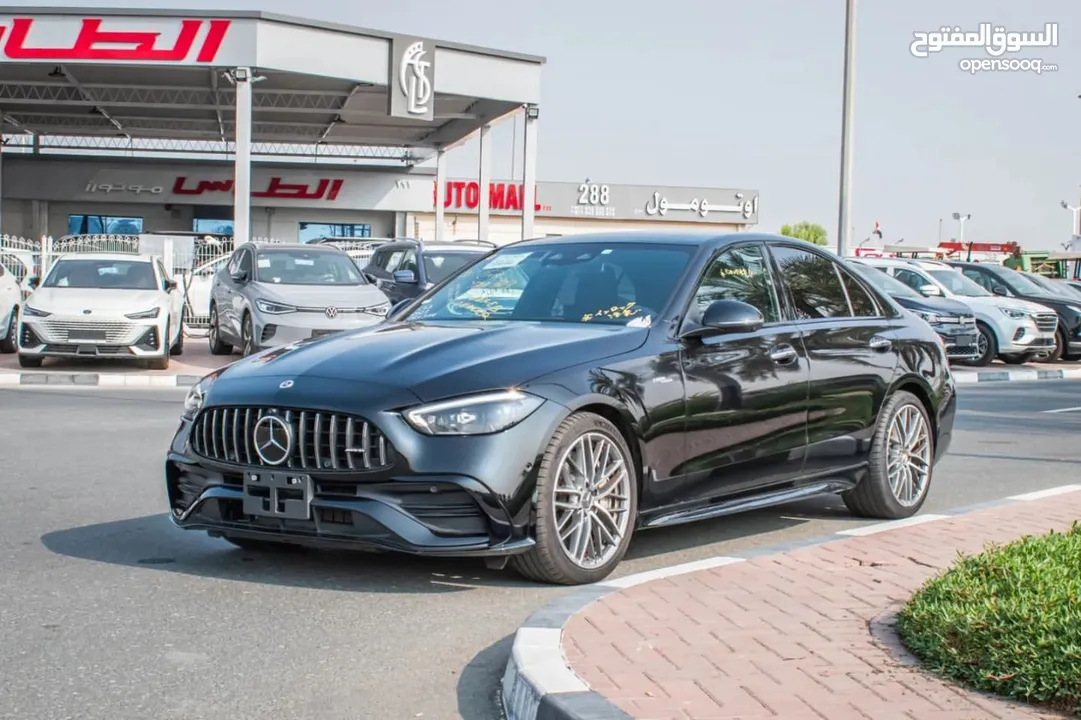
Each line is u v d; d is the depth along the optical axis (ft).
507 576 19.33
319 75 93.81
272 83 113.70
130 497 25.85
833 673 13.26
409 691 14.17
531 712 12.67
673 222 184.03
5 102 127.54
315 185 158.51
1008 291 80.64
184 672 14.61
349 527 17.76
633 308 20.83
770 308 22.52
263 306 55.57
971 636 12.97
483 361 18.44
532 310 21.54
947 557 19.30
